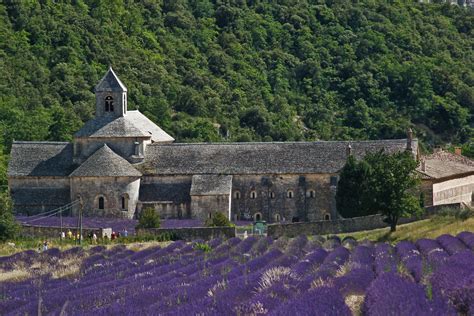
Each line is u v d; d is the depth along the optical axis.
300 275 72.88
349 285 64.12
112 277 86.94
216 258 99.06
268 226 139.25
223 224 144.38
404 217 132.62
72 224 149.12
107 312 59.34
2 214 137.25
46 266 104.81
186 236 137.38
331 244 112.38
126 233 140.12
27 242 133.62
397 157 133.00
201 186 160.62
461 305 53.47
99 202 158.62
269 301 56.62
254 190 163.38
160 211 160.38
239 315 54.25
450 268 66.94
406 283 59.53
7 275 97.19
